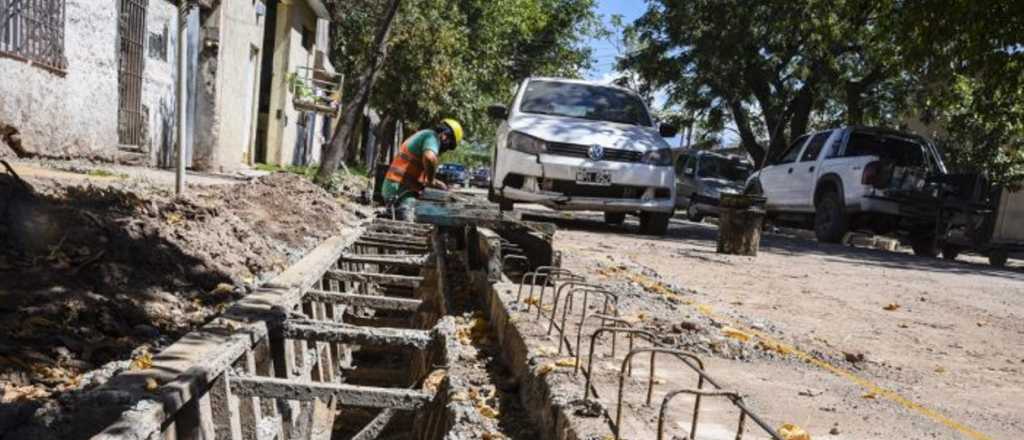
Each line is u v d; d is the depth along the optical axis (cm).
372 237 1025
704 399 354
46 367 410
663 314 572
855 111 2708
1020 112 1714
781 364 453
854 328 606
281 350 475
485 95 3731
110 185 718
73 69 1047
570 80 1442
